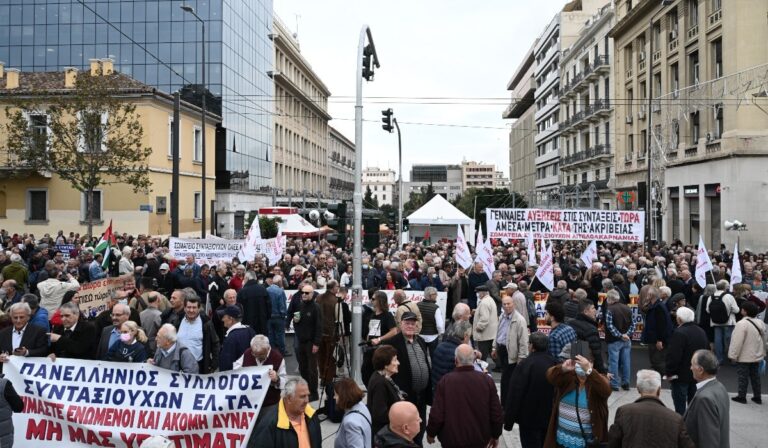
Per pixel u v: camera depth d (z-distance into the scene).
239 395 7.32
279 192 72.62
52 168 32.59
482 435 6.50
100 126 32.28
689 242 40.19
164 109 40.16
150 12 53.53
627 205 50.56
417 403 7.99
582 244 32.03
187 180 44.12
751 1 33.38
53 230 38.84
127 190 38.34
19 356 7.58
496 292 14.59
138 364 7.46
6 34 54.97
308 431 5.94
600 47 59.91
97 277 17.09
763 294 15.12
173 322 9.98
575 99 69.56
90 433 7.41
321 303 11.48
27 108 32.88
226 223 53.28
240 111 57.53
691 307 15.34
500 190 88.38
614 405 10.70
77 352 8.27
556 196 69.25
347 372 12.65
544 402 7.17
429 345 10.84
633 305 15.83
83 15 54.28
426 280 16.86
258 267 16.44
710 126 37.28
